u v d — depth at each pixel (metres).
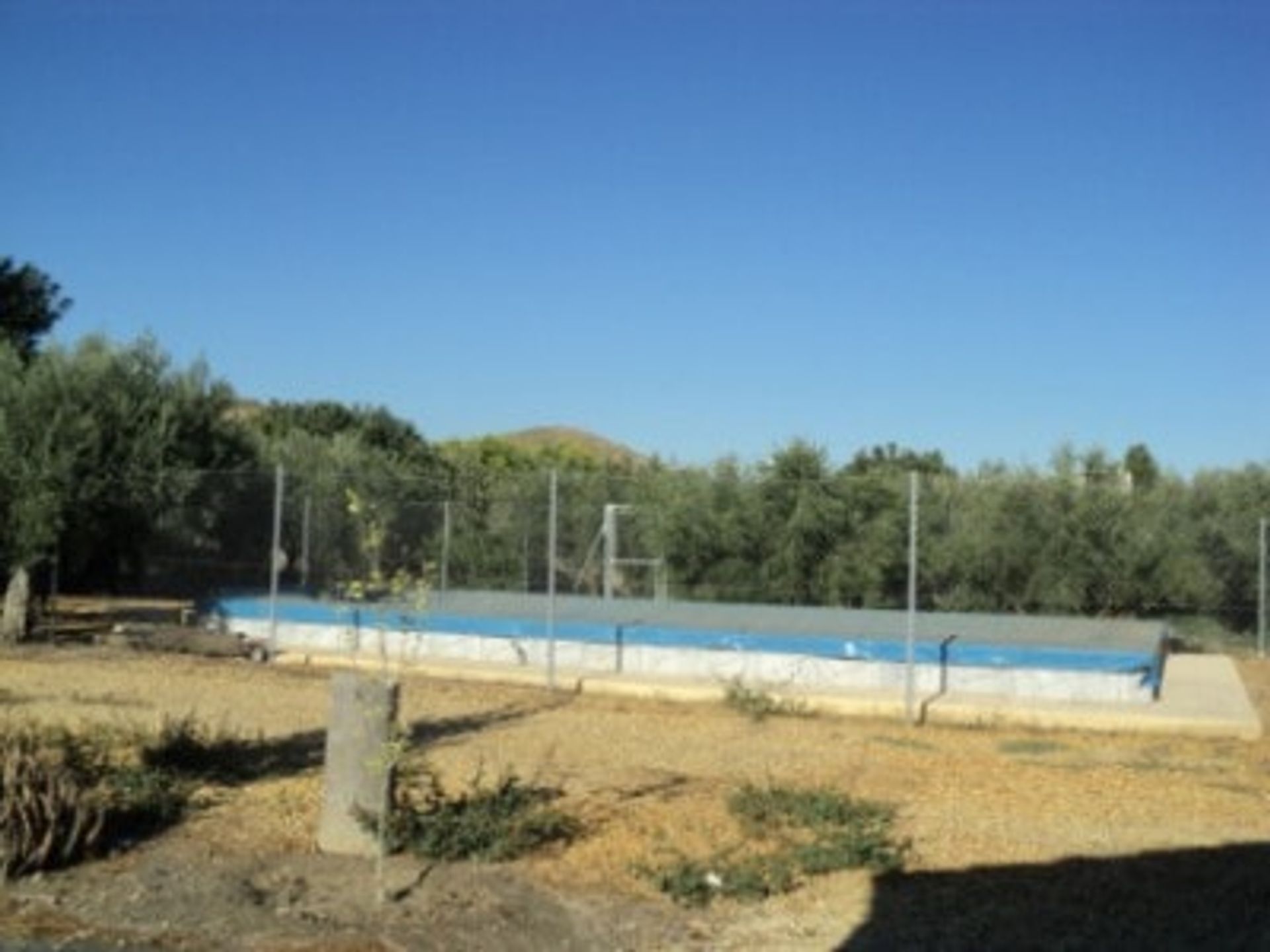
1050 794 11.34
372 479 26.36
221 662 19.94
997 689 17.81
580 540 26.67
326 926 7.50
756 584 24.84
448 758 12.43
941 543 24.59
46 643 21.44
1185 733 15.38
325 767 9.17
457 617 21.03
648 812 10.12
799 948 7.37
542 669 19.70
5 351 24.02
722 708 16.73
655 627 19.89
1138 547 24.27
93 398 22.88
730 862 8.79
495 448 54.44
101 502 22.66
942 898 8.24
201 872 8.38
